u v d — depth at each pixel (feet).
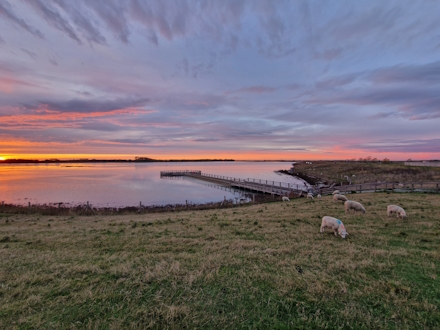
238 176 295.07
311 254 26.68
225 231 39.42
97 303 17.12
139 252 29.19
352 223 41.29
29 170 473.26
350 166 278.87
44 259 26.94
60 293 18.70
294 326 14.60
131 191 168.55
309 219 46.14
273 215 53.06
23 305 16.79
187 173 322.14
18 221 62.59
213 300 17.30
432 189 83.05
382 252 26.16
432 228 36.17
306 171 315.17
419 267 22.50
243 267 23.15
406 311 15.78
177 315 15.49
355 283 19.62
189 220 52.60
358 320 15.14
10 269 23.91
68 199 133.08
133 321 15.06
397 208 43.88
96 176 309.83
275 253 27.27
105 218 66.85
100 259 26.81
